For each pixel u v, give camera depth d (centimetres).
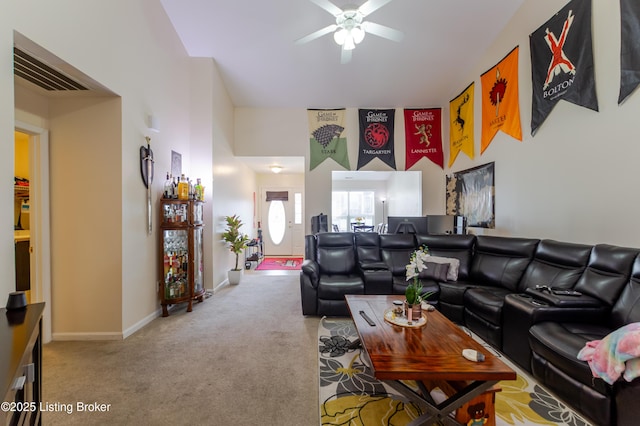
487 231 435
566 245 269
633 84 231
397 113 593
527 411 180
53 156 280
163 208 354
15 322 109
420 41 428
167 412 179
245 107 582
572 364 174
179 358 246
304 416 176
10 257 177
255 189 838
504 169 395
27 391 95
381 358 163
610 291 215
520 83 366
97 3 253
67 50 222
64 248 282
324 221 539
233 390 201
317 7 372
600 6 257
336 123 588
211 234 452
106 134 284
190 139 452
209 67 453
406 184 666
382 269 367
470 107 484
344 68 485
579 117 280
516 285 306
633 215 233
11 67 181
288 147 585
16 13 184
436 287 342
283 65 477
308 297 345
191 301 370
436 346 179
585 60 271
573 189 288
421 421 157
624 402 150
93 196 283
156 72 354
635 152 231
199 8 375
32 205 275
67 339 281
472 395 154
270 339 284
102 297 284
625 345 148
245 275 577
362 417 174
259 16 387
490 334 270
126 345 271
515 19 373
